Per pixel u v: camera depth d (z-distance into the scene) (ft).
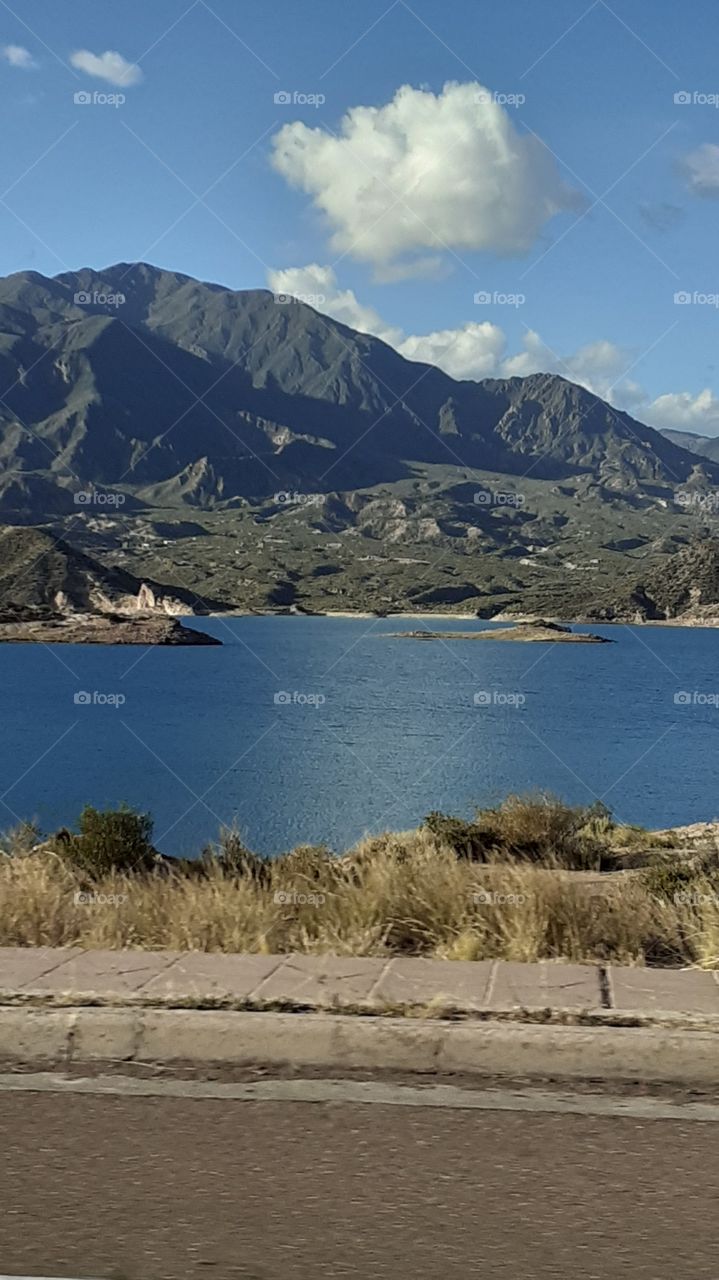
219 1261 13.20
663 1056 18.85
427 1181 15.17
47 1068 19.16
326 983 21.89
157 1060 19.49
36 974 22.57
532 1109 17.52
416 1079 18.75
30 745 304.91
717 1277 12.92
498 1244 13.60
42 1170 15.44
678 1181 15.21
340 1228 13.96
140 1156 15.87
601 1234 13.84
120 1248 13.47
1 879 32.22
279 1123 16.96
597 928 27.17
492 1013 20.02
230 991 21.03
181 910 28.27
